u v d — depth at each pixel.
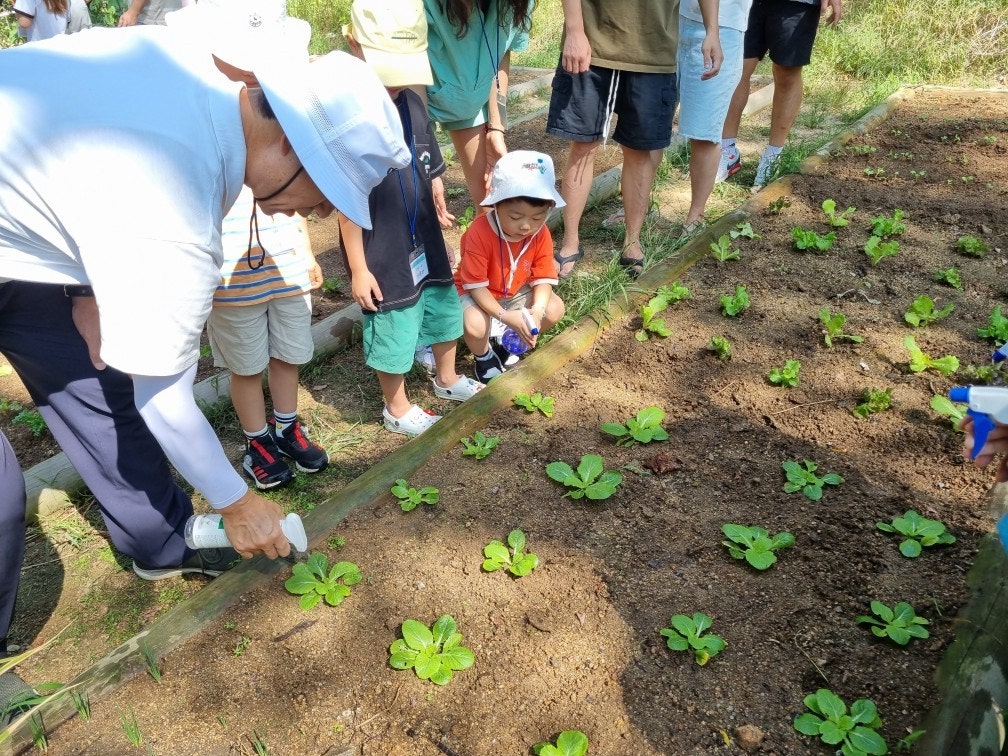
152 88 1.74
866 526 2.79
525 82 8.41
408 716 2.25
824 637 2.40
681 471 3.11
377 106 1.87
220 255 1.88
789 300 4.25
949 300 4.20
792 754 2.09
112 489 2.62
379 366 3.34
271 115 1.88
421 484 3.06
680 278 4.48
